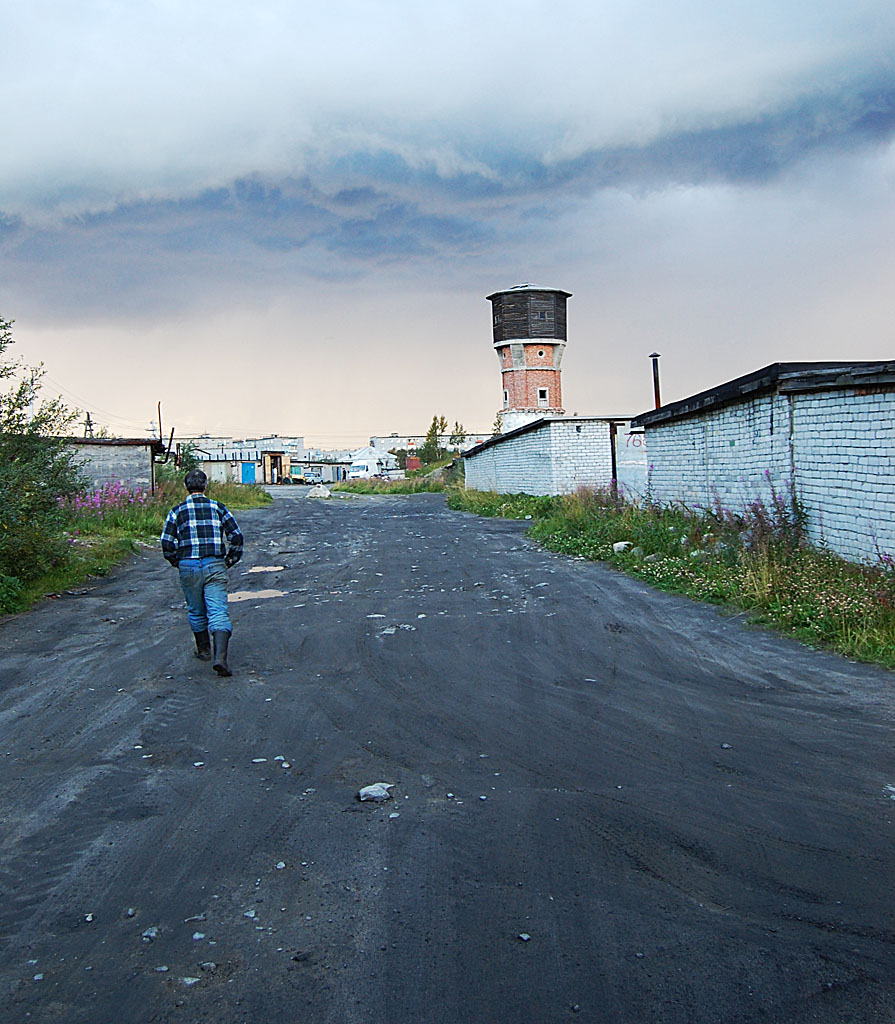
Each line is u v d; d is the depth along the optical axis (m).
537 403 50.88
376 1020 3.03
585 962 3.33
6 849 4.44
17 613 11.37
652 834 4.43
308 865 4.19
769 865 4.07
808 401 11.95
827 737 5.79
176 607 11.84
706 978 3.21
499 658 8.35
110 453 30.05
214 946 3.51
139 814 4.84
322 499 50.47
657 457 19.89
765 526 12.17
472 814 4.75
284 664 8.36
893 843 4.25
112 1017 3.08
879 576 9.19
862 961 3.29
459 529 24.17
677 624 9.64
